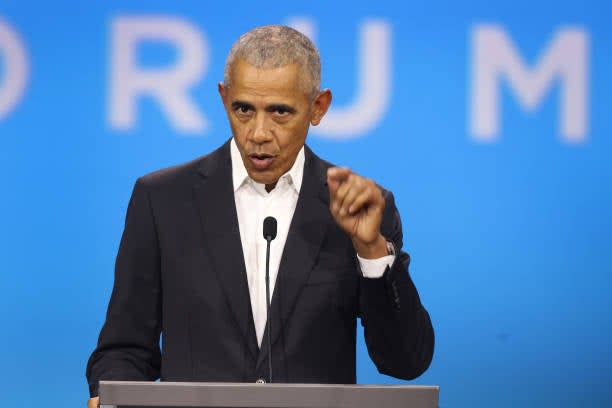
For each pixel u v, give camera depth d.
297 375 6.93
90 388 7.06
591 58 13.14
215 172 7.37
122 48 12.96
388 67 13.05
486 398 13.18
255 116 6.65
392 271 6.52
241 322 6.98
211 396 5.45
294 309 7.00
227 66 6.78
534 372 13.22
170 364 7.05
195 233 7.18
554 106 13.13
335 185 6.19
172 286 7.13
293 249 7.12
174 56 12.98
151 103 12.97
